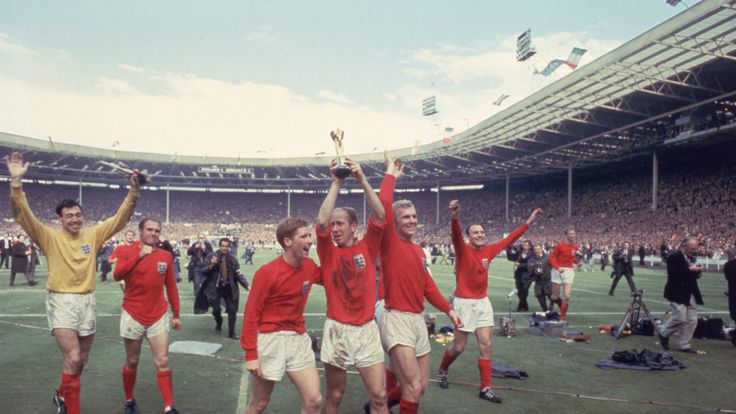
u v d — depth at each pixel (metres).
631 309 9.99
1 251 24.94
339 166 4.05
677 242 35.25
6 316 11.40
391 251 4.46
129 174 5.16
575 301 15.45
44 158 57.72
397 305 4.45
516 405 5.76
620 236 42.12
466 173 66.38
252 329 3.85
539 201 59.91
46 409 5.40
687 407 5.74
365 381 4.14
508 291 18.20
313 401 4.00
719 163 44.28
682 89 31.72
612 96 33.38
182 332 9.87
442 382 6.44
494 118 43.44
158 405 5.55
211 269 9.47
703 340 9.79
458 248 6.09
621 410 5.63
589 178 58.31
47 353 7.95
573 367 7.54
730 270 9.12
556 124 41.22
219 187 78.06
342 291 4.13
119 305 13.38
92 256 5.06
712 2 22.11
